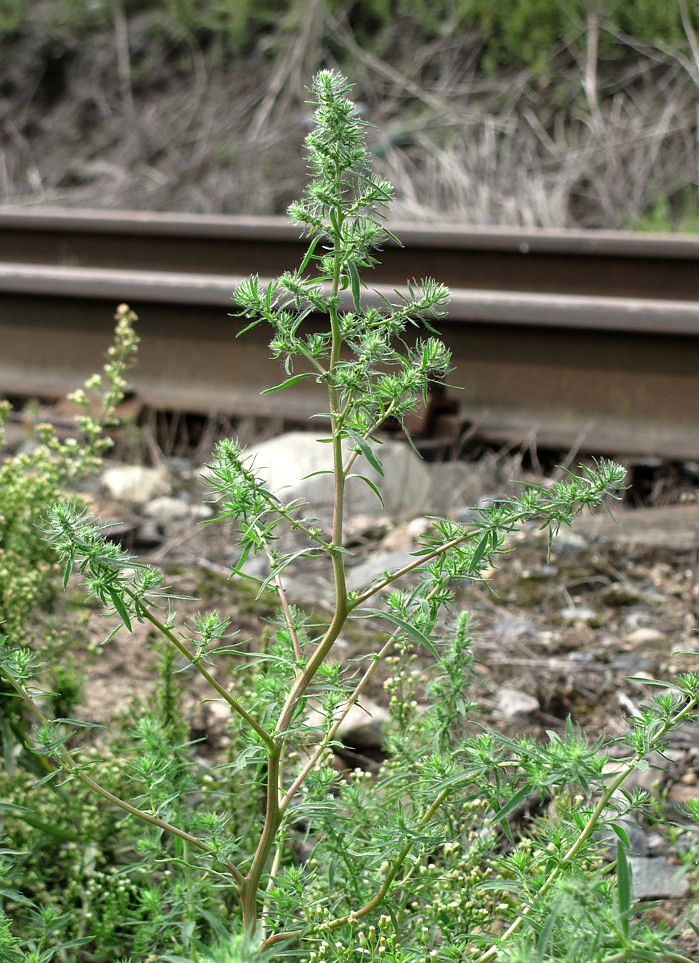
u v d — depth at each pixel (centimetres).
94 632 358
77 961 215
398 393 165
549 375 512
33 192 1248
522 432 514
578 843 159
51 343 581
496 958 164
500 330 515
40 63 1385
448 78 1220
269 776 174
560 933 145
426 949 174
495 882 162
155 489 490
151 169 1226
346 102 160
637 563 429
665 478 508
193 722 308
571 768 145
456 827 217
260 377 554
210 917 165
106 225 716
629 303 496
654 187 1048
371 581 391
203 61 1326
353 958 175
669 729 165
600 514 471
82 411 555
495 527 171
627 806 180
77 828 245
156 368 568
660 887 246
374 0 1281
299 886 180
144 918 223
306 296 165
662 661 356
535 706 324
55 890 234
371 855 187
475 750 160
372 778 287
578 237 645
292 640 193
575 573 416
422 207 1041
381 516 465
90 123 1330
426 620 189
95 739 302
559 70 1191
